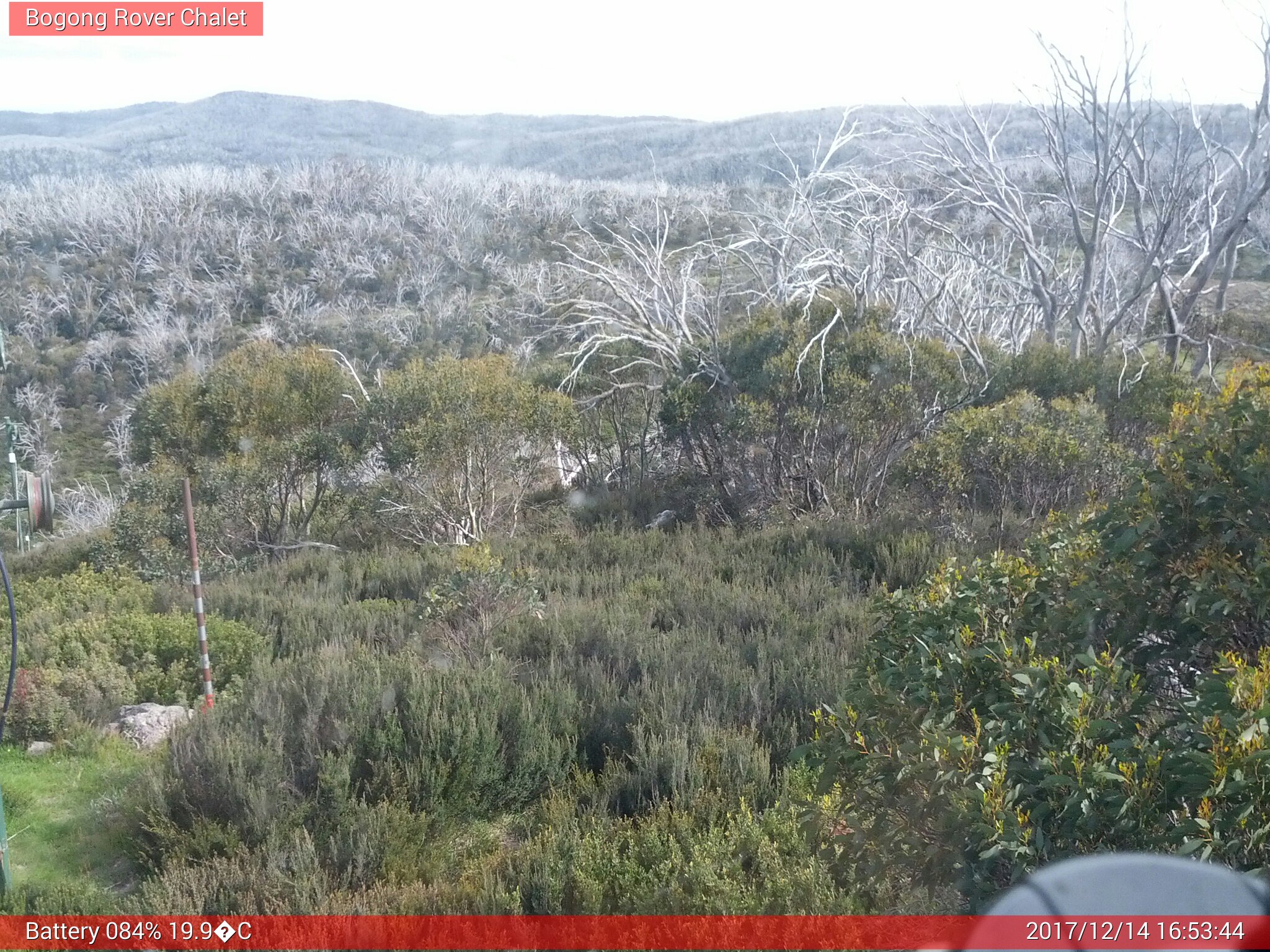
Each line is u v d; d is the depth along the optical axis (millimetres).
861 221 16312
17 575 16016
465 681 6492
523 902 4352
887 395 12953
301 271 54469
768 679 6598
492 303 43531
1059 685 3031
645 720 5938
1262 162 15172
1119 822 2664
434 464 14195
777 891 4055
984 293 19531
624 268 19594
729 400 14273
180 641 8531
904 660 3541
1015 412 11414
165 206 60500
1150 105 15266
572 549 12570
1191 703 2920
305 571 12820
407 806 5270
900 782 3191
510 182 65500
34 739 6984
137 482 15250
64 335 49594
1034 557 4195
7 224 57625
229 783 5293
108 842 5453
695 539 12617
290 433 16453
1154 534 3455
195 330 47719
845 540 11211
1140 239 15914
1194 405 3684
